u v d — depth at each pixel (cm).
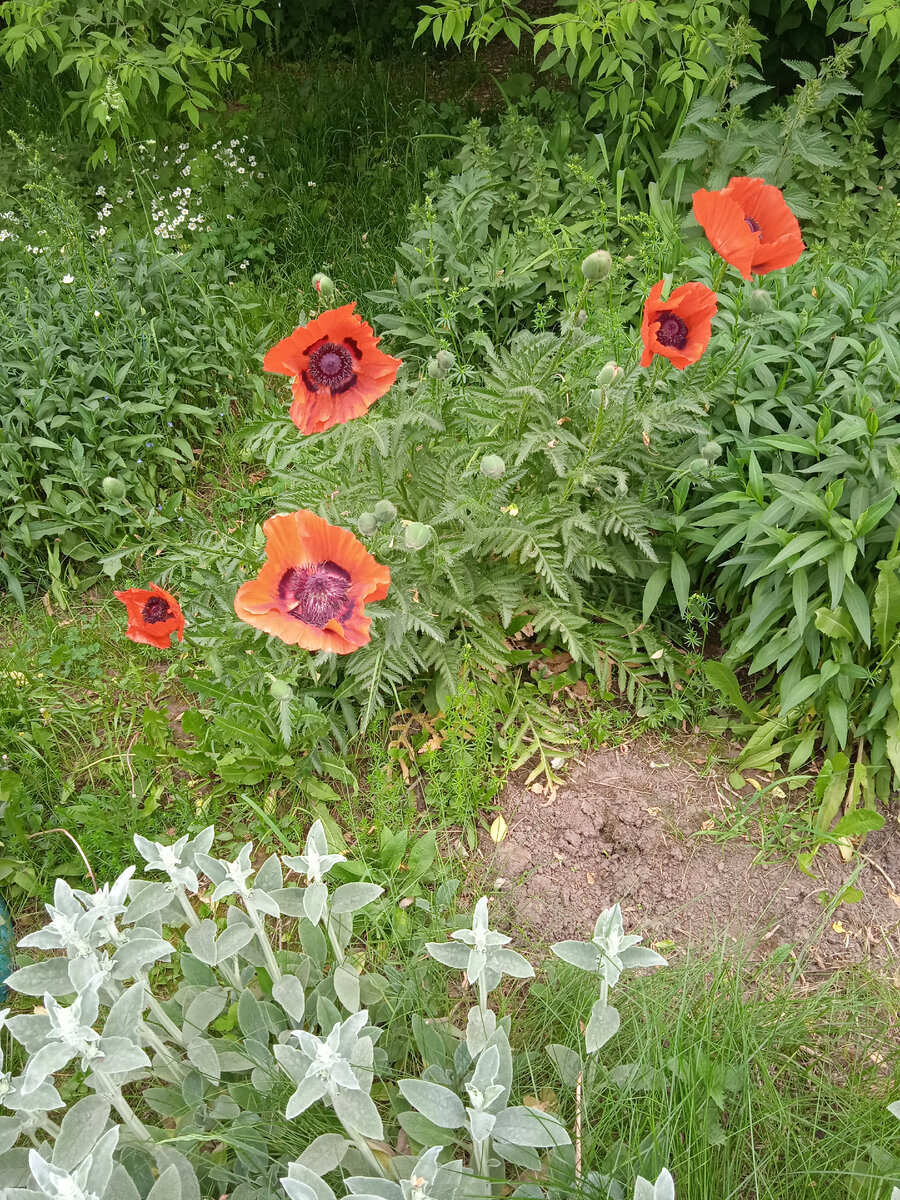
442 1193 65
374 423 100
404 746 112
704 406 110
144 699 125
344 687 110
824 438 106
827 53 176
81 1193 52
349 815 106
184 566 123
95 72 178
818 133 153
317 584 78
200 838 73
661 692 115
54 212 179
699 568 121
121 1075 77
